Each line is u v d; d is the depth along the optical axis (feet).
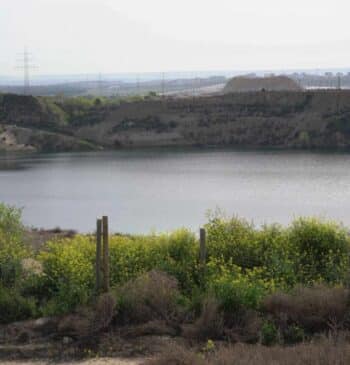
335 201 139.13
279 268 40.16
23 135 334.65
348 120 323.57
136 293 35.22
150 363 27.40
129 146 334.44
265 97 361.30
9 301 36.24
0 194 169.58
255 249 43.88
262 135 330.13
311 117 333.21
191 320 34.06
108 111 376.07
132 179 196.95
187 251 43.88
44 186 185.78
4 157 290.76
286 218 117.70
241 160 247.09
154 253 43.52
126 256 42.37
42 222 122.31
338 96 344.90
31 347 31.78
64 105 392.27
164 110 367.45
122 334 32.96
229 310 33.86
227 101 366.63
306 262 42.73
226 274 37.35
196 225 113.70
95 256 41.52
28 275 42.01
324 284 37.55
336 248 44.24
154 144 335.88
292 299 34.14
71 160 270.05
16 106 379.35
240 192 158.92
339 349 26.11
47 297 38.52
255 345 29.86
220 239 44.93
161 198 154.30
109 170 226.79
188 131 344.49
